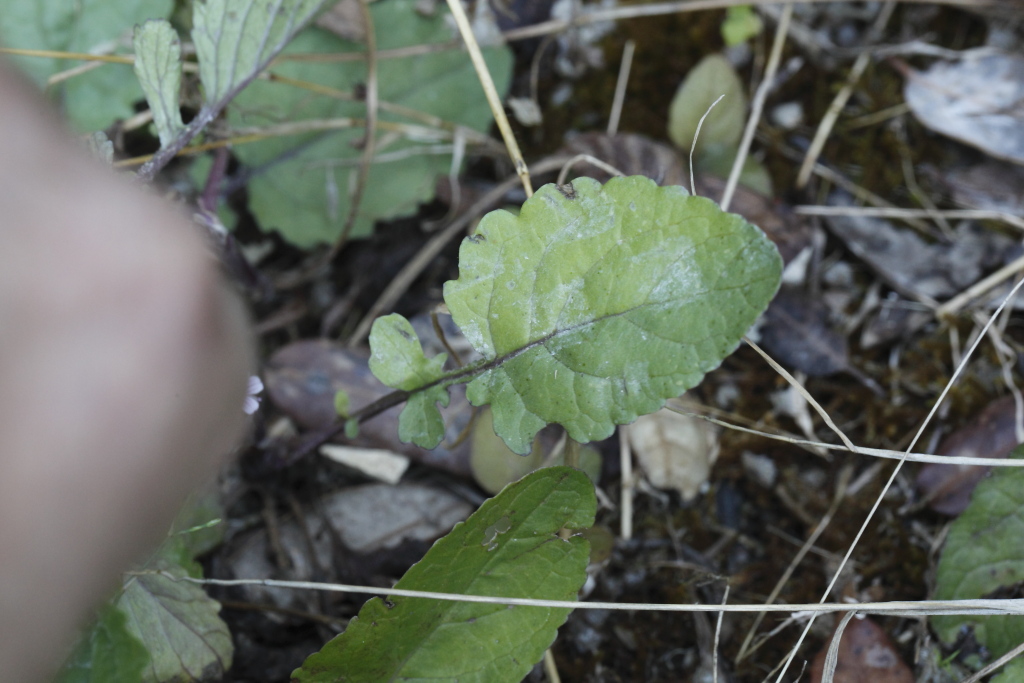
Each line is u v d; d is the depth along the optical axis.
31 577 0.34
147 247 0.34
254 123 0.49
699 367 0.39
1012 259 0.49
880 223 0.50
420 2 0.50
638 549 0.47
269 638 0.46
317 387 0.47
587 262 0.40
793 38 0.52
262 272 0.50
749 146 0.51
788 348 0.49
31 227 0.34
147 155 0.50
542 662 0.46
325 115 0.50
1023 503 0.43
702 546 0.47
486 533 0.41
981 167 0.50
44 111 0.35
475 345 0.41
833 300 0.50
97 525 0.34
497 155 0.51
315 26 0.49
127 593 0.42
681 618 0.46
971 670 0.44
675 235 0.40
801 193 0.51
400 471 0.47
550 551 0.41
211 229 0.45
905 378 0.49
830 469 0.48
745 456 0.48
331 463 0.48
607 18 0.52
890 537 0.47
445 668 0.41
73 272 0.34
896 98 0.51
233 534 0.47
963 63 0.51
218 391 0.35
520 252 0.40
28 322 0.34
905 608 0.42
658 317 0.40
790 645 0.46
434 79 0.50
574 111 0.52
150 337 0.34
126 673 0.38
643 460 0.47
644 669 0.46
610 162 0.49
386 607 0.40
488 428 0.46
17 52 0.45
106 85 0.48
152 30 0.42
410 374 0.42
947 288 0.49
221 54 0.43
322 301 0.51
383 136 0.50
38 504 0.34
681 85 0.50
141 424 0.34
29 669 0.34
